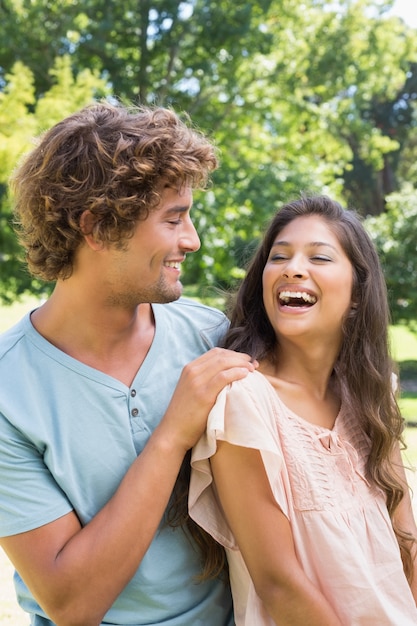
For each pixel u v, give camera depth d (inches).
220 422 62.7
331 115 585.6
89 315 67.7
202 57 518.6
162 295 67.2
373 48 560.4
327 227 73.9
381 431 74.7
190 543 69.6
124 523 61.4
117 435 66.9
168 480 63.1
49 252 67.1
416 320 463.8
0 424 64.0
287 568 63.9
